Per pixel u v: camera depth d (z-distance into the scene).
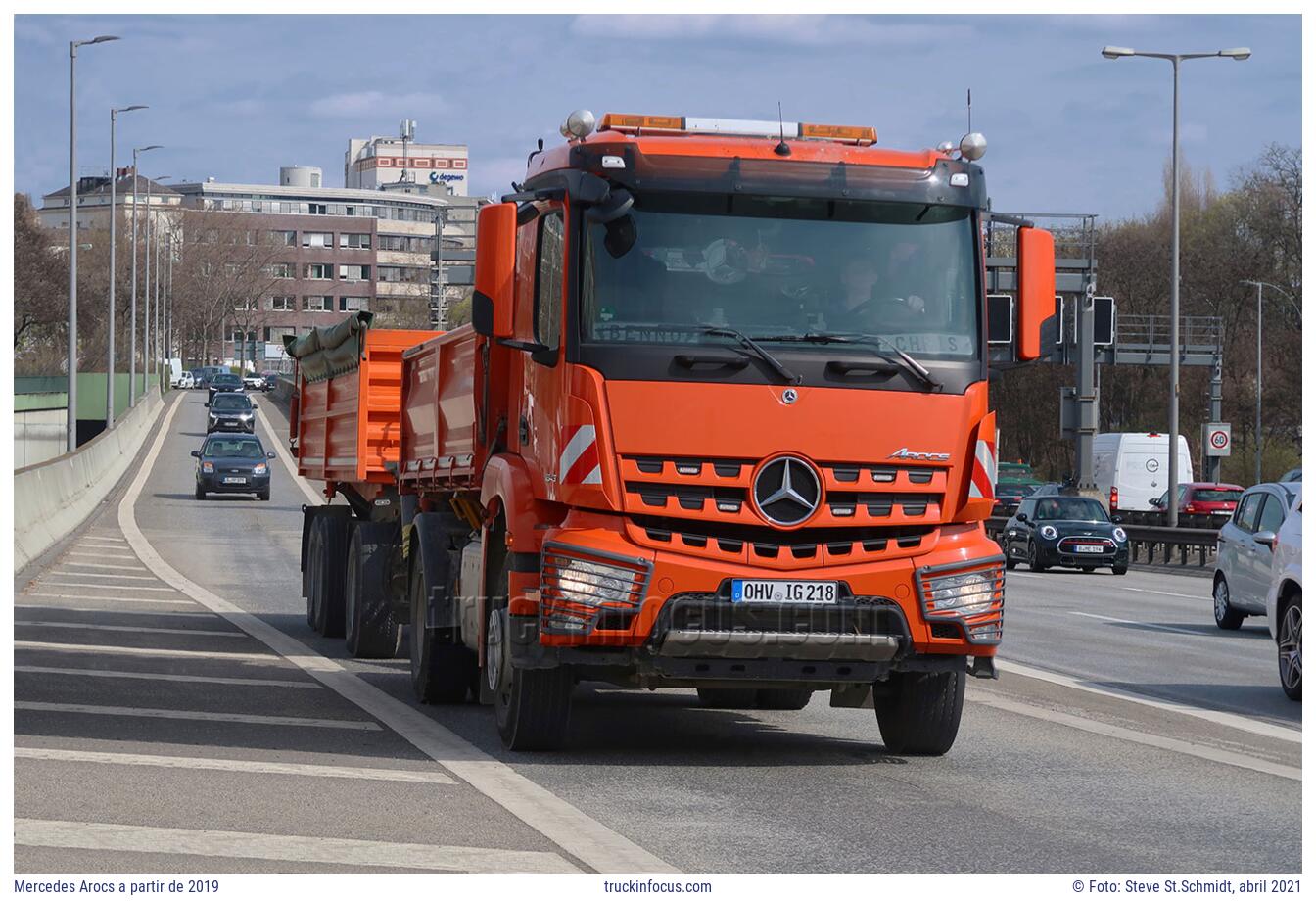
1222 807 8.34
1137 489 49.47
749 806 8.12
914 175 9.33
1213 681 14.61
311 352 17.28
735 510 8.91
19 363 114.31
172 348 158.00
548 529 9.10
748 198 9.14
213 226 168.62
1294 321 75.12
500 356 10.61
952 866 6.87
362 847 6.99
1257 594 19.44
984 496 9.23
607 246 9.02
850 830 7.57
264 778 8.56
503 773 8.95
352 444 15.08
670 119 9.62
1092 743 10.55
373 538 14.89
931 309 9.27
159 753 9.23
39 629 16.39
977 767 9.55
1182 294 78.56
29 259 109.62
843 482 9.00
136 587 22.47
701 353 8.92
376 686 12.94
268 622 18.25
